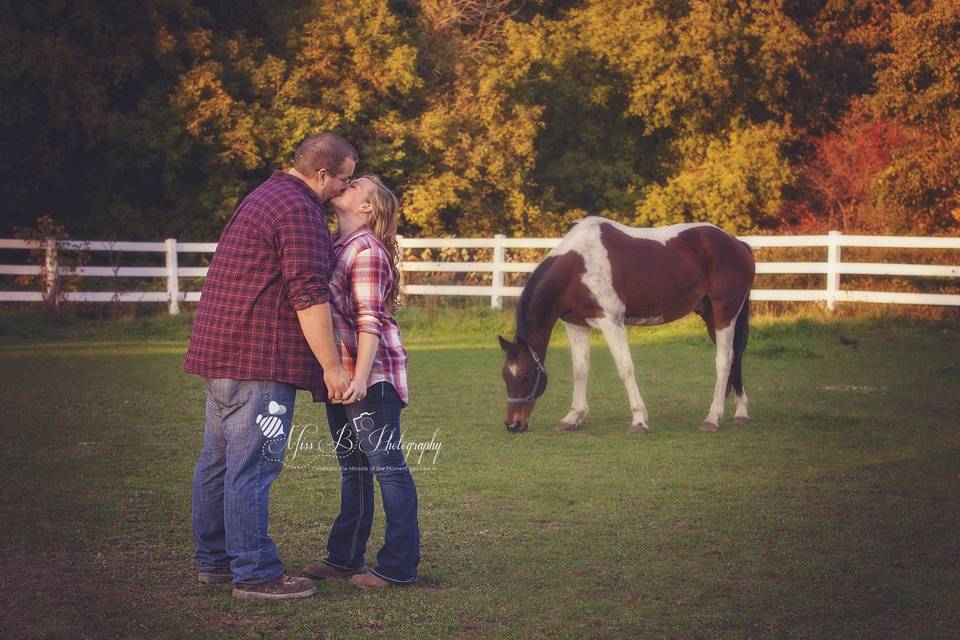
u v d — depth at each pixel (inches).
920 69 1184.2
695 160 1327.5
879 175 1114.1
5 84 927.7
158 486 277.4
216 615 180.9
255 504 190.4
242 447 189.9
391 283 199.6
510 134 1208.2
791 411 410.0
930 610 184.1
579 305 373.7
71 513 248.4
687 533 235.0
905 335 665.6
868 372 522.6
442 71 1253.1
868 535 233.3
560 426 375.6
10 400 424.2
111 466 301.1
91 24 984.9
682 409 424.2
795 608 185.2
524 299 375.2
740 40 1259.2
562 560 214.8
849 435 359.9
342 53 1138.7
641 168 1402.6
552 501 265.0
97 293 788.0
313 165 194.4
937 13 1144.2
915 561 213.6
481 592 194.4
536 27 1323.8
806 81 1376.7
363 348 190.5
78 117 953.5
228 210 1023.0
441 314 777.6
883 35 1407.5
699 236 395.5
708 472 300.4
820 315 734.5
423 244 837.8
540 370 367.6
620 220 1293.1
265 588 189.8
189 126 979.3
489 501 264.8
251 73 1064.2
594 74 1349.7
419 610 184.2
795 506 259.9
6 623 175.0
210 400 195.5
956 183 1069.1
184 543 225.5
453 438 354.9
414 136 1131.9
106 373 513.7
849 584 198.5
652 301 384.2
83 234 1024.2
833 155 1263.5
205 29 1077.1
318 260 187.2
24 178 1026.7
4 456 313.3
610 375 530.0
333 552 205.3
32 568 206.1
